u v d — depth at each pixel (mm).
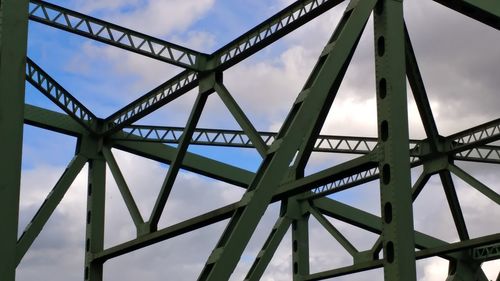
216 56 32062
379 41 22422
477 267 42625
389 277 20609
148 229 34312
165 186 33531
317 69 23375
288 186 25734
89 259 37969
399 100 21609
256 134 29375
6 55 15391
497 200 36000
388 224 20938
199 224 28844
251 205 22609
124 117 38125
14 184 14906
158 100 35250
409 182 21172
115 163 38656
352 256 42156
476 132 36938
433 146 38281
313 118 22875
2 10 15555
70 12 30500
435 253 35344
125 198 37250
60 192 38062
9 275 14438
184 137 32844
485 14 25391
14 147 15078
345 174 23203
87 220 39125
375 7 22938
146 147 41125
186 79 33500
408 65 31656
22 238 36250
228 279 22141
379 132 21672
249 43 30203
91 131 39156
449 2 24891
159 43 31906
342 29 23156
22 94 15430
